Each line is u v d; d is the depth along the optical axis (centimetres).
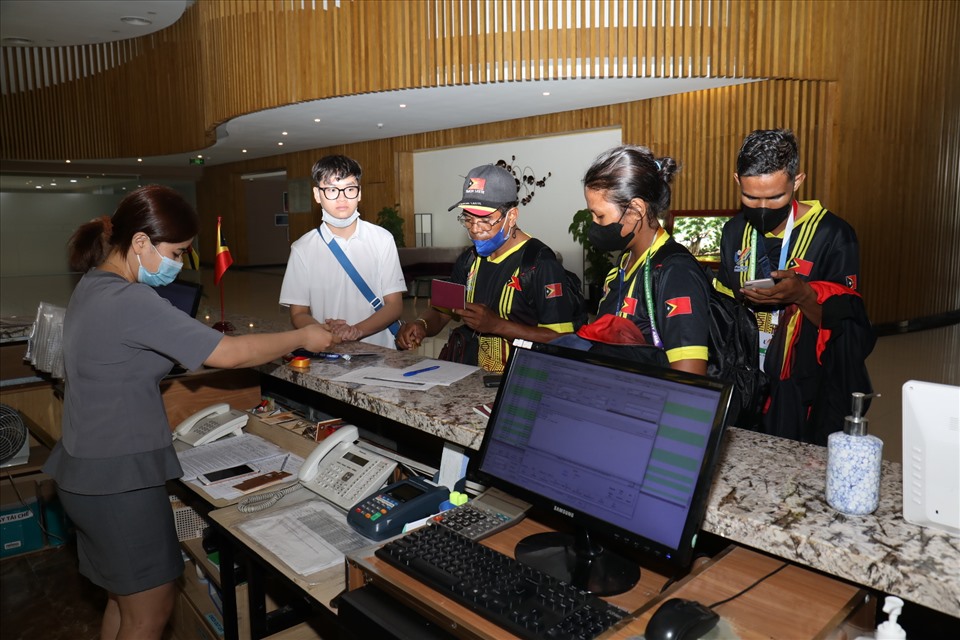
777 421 201
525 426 140
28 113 1402
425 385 196
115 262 182
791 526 110
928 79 939
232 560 208
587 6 803
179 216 179
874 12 856
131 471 180
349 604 132
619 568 132
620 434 125
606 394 129
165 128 1233
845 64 840
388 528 166
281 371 227
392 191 1445
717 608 112
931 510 107
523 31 820
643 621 108
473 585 121
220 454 234
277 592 231
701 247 868
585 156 1145
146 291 177
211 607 240
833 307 188
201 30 1051
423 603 121
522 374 144
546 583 121
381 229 316
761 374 176
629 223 166
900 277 939
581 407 132
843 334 192
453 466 185
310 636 219
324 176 291
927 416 104
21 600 309
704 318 160
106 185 1650
